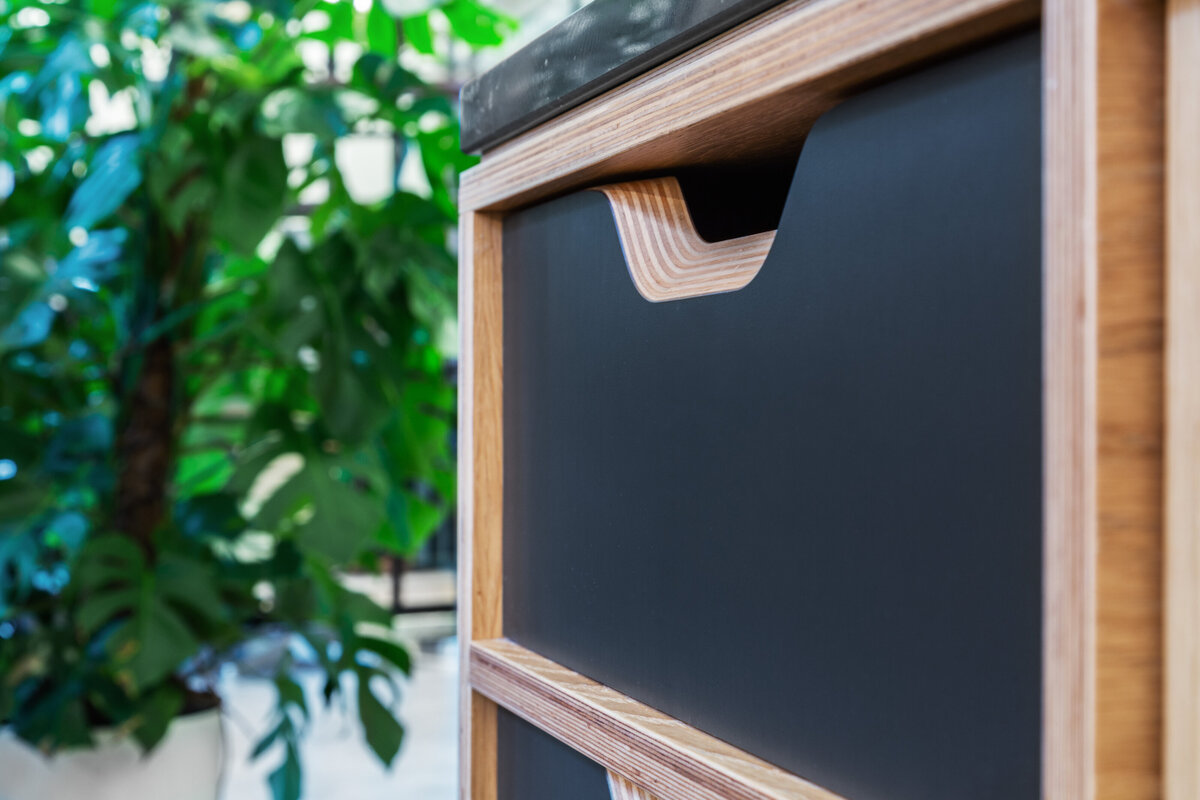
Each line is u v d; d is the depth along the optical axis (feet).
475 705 1.43
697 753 0.97
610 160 1.17
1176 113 0.62
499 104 1.35
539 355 1.36
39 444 5.49
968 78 0.75
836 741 0.86
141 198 5.64
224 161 5.26
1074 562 0.62
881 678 0.82
